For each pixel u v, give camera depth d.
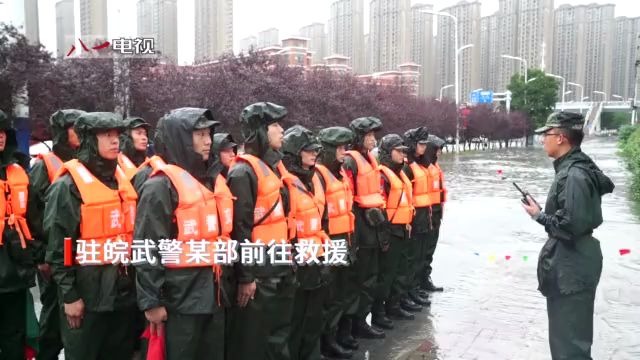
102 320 3.63
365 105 27.20
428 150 6.52
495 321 5.84
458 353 4.99
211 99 17.69
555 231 3.71
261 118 3.88
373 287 5.24
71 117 4.51
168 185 3.25
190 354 3.28
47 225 3.49
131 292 3.67
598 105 76.19
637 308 6.21
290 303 3.96
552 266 3.78
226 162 4.42
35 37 15.00
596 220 3.67
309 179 4.40
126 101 14.54
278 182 3.89
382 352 5.01
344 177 4.86
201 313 3.25
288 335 4.02
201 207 3.29
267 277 3.79
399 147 5.66
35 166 4.50
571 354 3.74
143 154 5.57
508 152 42.47
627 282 7.16
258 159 3.86
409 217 5.64
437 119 37.19
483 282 7.36
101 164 3.66
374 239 5.06
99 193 3.56
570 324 3.74
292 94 21.30
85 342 3.58
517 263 8.36
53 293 4.28
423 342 5.25
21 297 4.15
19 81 12.61
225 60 21.08
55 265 3.48
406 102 33.56
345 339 5.05
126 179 3.82
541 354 4.95
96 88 13.97
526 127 49.62
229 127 18.59
